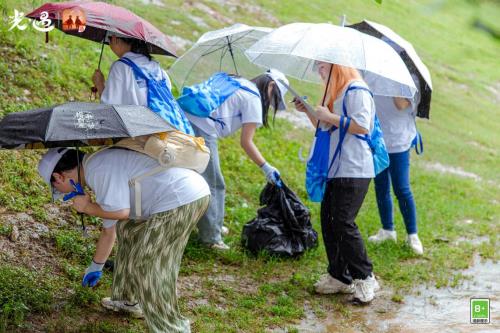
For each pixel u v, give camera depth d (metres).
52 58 8.92
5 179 6.26
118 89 4.91
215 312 5.31
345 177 5.57
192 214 4.26
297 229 6.70
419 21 23.66
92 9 4.83
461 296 6.33
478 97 19.28
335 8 21.14
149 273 4.28
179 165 4.25
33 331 4.45
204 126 6.15
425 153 13.17
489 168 13.38
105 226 4.62
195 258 6.29
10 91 7.68
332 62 5.18
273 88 6.57
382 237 7.65
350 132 5.48
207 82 6.26
